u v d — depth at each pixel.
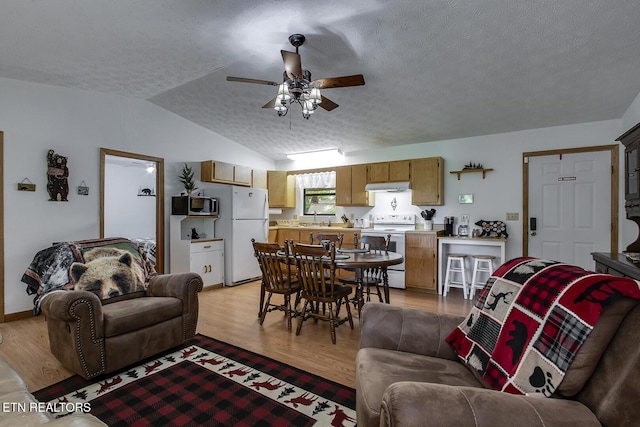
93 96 4.08
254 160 6.32
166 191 4.85
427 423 0.83
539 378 1.02
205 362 2.46
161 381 2.18
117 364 2.26
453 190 4.96
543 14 2.38
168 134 4.88
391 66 3.24
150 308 2.44
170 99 4.46
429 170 4.92
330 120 4.73
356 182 5.57
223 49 3.02
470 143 4.86
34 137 3.59
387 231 4.96
